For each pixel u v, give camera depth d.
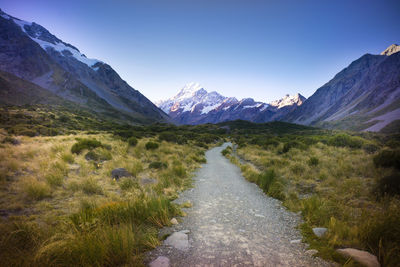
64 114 71.75
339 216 3.79
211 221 3.88
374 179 6.21
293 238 3.09
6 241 2.47
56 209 4.18
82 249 2.31
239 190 6.87
